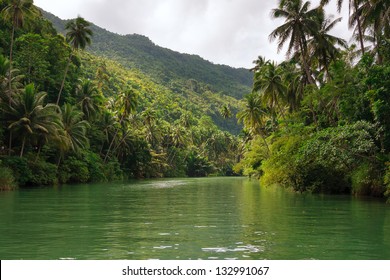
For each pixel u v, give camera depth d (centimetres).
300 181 3819
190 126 15212
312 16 4400
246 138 10644
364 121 2908
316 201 2914
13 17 5203
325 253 1222
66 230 1645
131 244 1355
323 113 4306
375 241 1402
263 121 7781
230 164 15575
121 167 9369
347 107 3338
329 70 4794
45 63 6988
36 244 1356
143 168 10131
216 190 4572
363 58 3228
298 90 5322
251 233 1568
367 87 3209
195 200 3141
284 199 3142
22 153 5250
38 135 5172
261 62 7412
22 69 6719
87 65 17675
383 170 2886
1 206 2633
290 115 5394
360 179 2997
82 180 6669
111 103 10781
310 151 3138
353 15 3641
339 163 3094
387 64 3056
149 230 1647
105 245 1339
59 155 6159
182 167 13375
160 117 17475
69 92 7712
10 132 5038
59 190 4450
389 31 3512
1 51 6469
